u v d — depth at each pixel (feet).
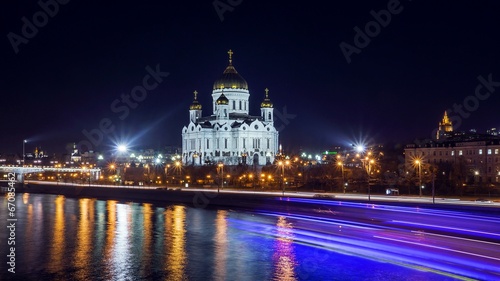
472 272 198.70
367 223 304.50
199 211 415.85
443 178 516.73
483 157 621.72
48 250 258.98
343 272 206.39
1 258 241.76
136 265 226.79
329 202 406.62
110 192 599.16
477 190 453.58
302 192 523.29
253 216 371.97
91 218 380.78
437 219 302.45
